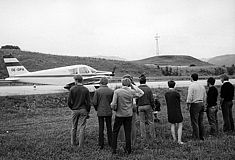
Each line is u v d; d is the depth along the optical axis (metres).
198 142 7.61
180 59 124.06
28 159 6.33
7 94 19.28
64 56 59.47
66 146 7.48
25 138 8.68
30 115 14.65
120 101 6.79
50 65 49.44
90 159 6.25
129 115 6.79
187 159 6.00
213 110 8.77
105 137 8.81
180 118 7.84
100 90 7.53
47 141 8.23
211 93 8.76
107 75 24.42
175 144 7.52
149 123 8.50
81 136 7.57
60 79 23.62
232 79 35.72
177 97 7.90
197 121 8.34
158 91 21.59
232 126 9.35
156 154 6.54
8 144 7.69
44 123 12.14
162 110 15.47
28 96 18.02
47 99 18.16
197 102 8.20
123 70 52.94
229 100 9.22
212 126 8.80
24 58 50.72
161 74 53.84
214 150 6.66
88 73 23.88
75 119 7.77
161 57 130.75
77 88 7.69
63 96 19.02
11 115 14.44
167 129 9.84
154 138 8.32
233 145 7.11
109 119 7.60
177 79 38.88
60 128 10.73
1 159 6.30
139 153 6.75
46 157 6.47
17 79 23.75
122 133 8.20
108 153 6.73
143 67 58.38
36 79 23.77
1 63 45.81
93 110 16.02
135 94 7.79
